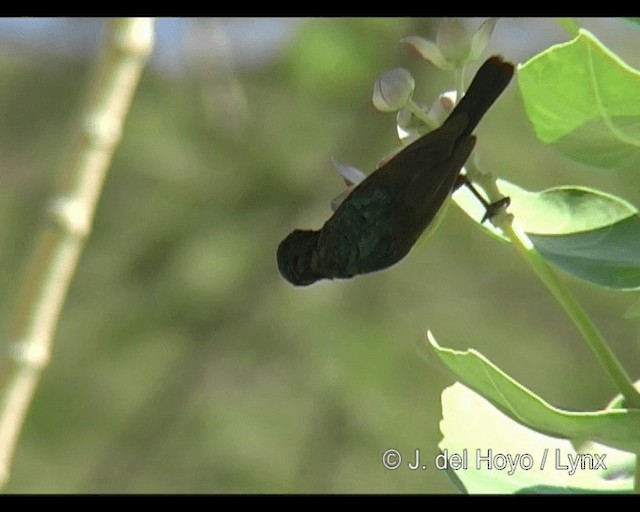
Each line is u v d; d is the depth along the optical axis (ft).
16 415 14.06
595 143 11.42
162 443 45.14
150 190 46.42
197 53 41.37
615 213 12.71
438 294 46.57
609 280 12.00
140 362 45.75
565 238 12.56
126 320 45.60
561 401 45.91
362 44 44.21
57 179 14.17
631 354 45.42
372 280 46.37
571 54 10.58
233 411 44.96
